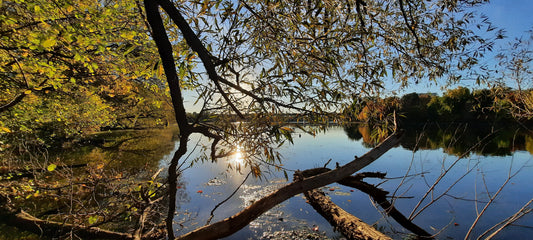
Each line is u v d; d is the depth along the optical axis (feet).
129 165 31.14
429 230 14.98
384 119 7.14
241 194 21.57
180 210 17.67
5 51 11.35
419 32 9.01
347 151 46.06
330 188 22.44
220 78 4.95
